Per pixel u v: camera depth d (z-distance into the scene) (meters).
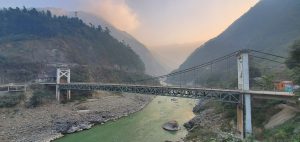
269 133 41.16
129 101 119.31
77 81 126.94
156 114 93.62
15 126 68.94
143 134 65.12
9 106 83.38
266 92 49.16
